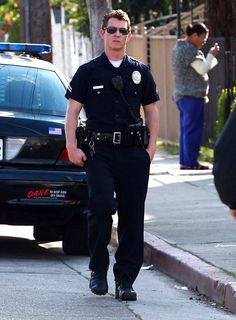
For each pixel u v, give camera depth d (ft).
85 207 62.23
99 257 51.16
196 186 93.30
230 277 53.21
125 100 51.24
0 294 51.70
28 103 63.46
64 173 61.46
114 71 51.42
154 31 139.74
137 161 51.26
